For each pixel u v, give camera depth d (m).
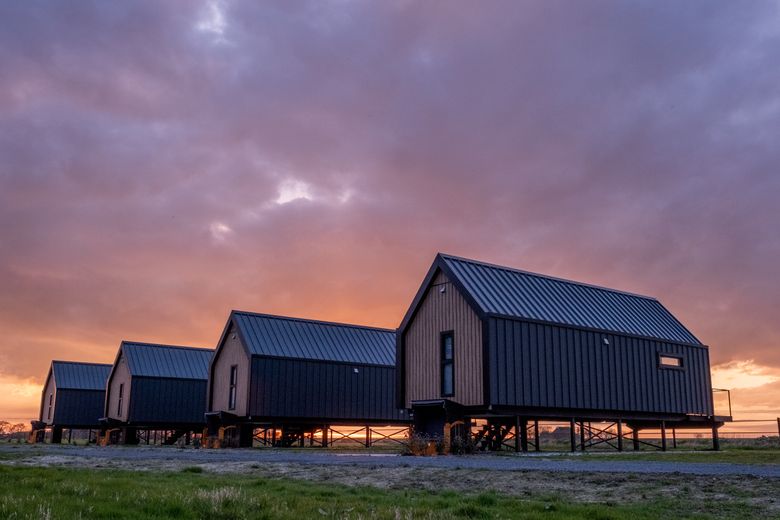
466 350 27.23
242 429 39.41
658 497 10.98
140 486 12.79
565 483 12.91
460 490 12.73
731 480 12.35
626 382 30.81
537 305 29.33
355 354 43.22
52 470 17.02
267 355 39.16
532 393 26.91
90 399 57.62
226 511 9.50
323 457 23.28
